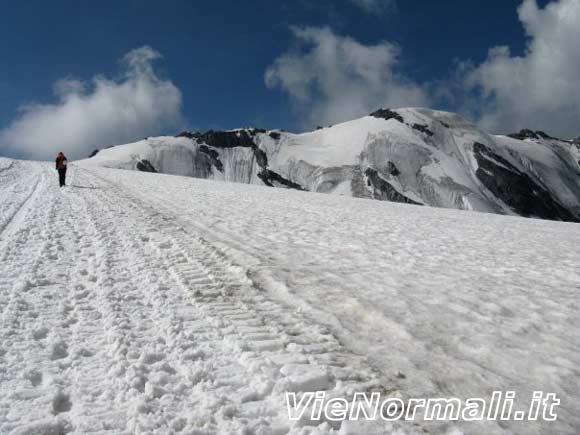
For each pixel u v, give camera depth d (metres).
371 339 5.60
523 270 10.10
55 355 4.80
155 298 6.74
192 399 4.09
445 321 6.28
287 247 11.09
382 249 11.62
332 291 7.42
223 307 6.48
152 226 12.96
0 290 6.67
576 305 7.39
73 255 9.10
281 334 5.55
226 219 15.51
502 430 3.78
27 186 22.08
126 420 3.73
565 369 4.97
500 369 4.93
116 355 4.79
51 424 3.59
